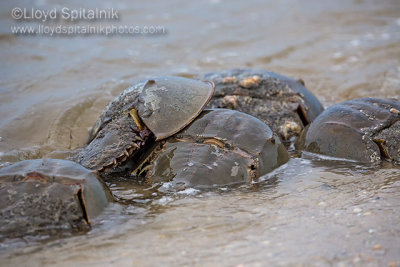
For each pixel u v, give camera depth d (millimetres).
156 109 16328
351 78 27391
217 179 15125
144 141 16344
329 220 12797
